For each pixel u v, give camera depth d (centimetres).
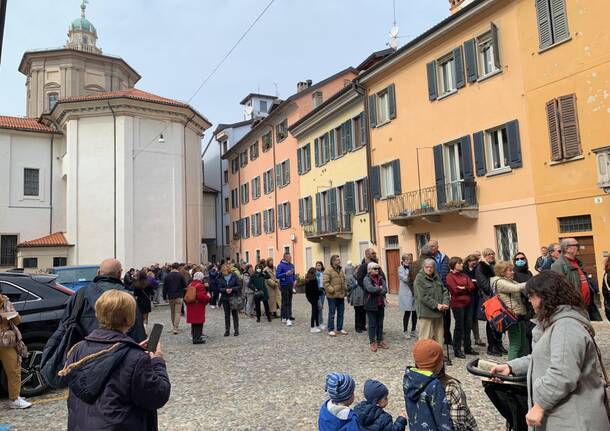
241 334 1181
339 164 2461
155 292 2309
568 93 1310
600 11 1242
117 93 3097
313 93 3045
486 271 816
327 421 313
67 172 2923
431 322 759
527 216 1415
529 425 263
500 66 1498
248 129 4416
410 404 313
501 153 1541
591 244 1257
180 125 3112
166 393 272
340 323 1100
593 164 1246
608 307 715
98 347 267
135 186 2892
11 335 607
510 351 608
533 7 1405
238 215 4112
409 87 1908
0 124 3039
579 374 248
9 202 3045
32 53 3562
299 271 2961
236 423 531
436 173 1756
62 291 736
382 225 2100
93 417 255
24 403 614
